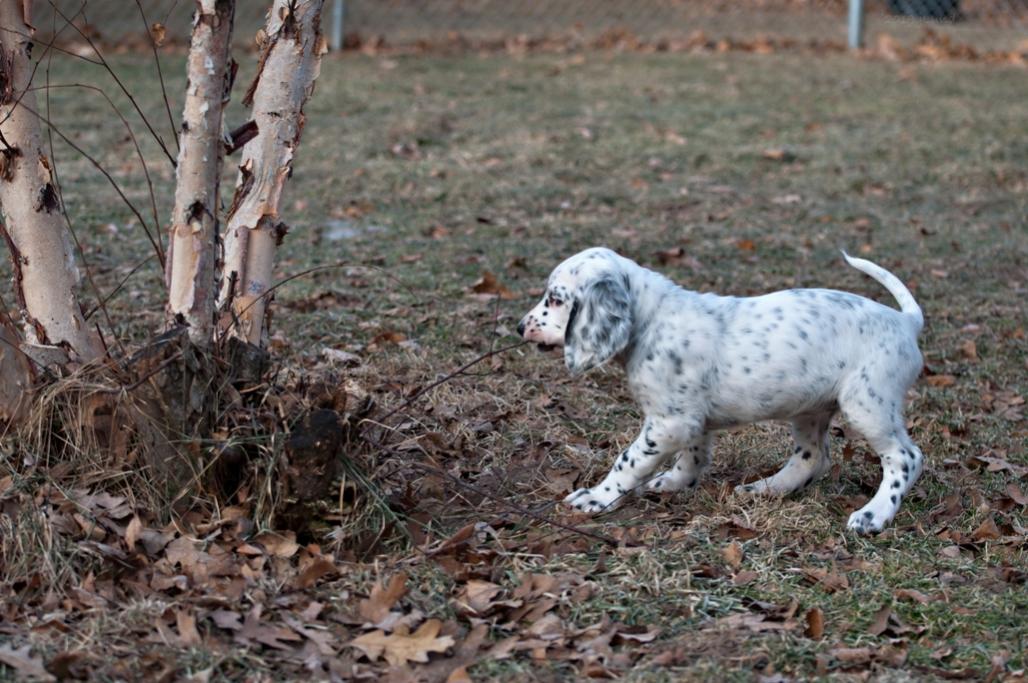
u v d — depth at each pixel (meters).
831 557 7.21
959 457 8.97
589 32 27.33
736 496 7.92
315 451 6.69
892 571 7.06
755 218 15.42
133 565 6.54
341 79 22.02
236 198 7.31
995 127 19.39
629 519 7.60
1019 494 8.22
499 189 16.27
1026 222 15.38
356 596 6.53
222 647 6.01
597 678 5.95
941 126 19.50
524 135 18.80
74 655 5.75
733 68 23.69
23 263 7.19
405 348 10.70
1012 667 6.18
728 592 6.78
